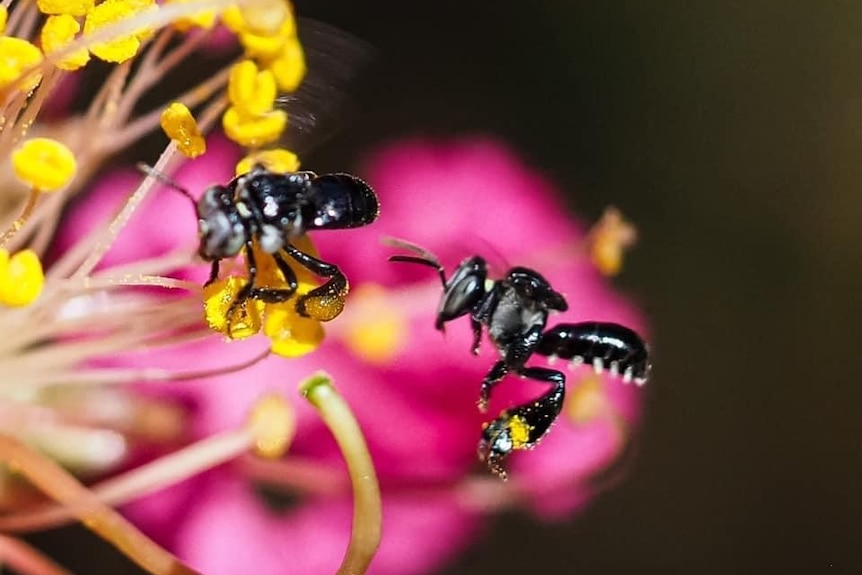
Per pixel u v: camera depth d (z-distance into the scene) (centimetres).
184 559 8
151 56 7
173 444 8
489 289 7
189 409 8
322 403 7
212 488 8
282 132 7
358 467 7
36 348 7
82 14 7
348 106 7
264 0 7
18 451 7
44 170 7
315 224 7
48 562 7
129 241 8
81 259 7
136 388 8
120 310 7
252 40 7
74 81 8
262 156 7
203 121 7
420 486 8
